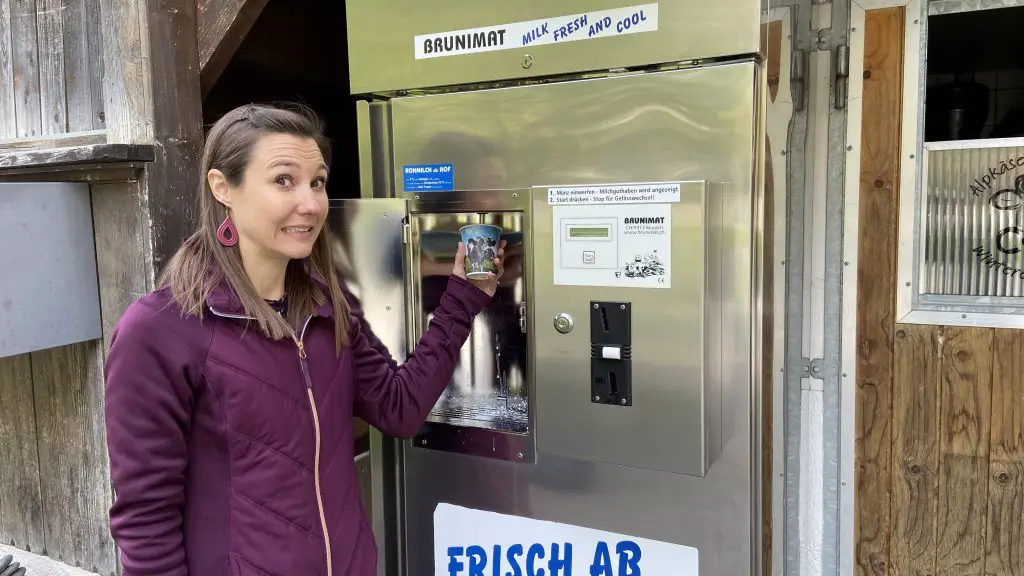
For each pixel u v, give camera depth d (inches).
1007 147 71.7
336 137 106.8
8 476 80.1
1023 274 72.2
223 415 41.0
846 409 80.0
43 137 74.1
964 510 76.3
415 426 54.7
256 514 41.4
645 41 53.6
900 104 75.0
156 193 66.0
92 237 68.9
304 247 43.2
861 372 79.3
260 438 41.6
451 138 63.0
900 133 75.4
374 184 67.4
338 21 99.6
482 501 65.9
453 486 67.3
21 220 62.7
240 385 41.0
